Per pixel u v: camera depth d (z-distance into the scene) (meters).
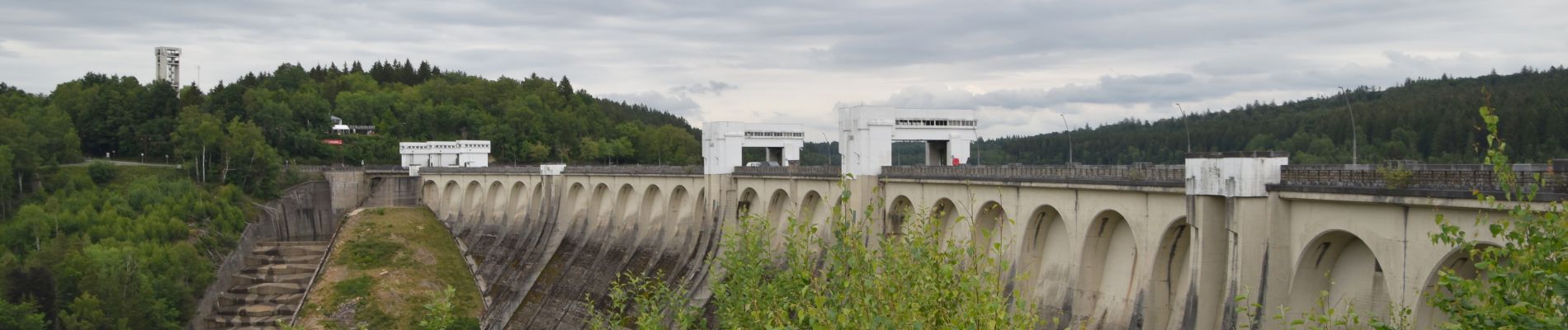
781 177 107.38
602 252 142.25
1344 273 47.94
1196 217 51.28
